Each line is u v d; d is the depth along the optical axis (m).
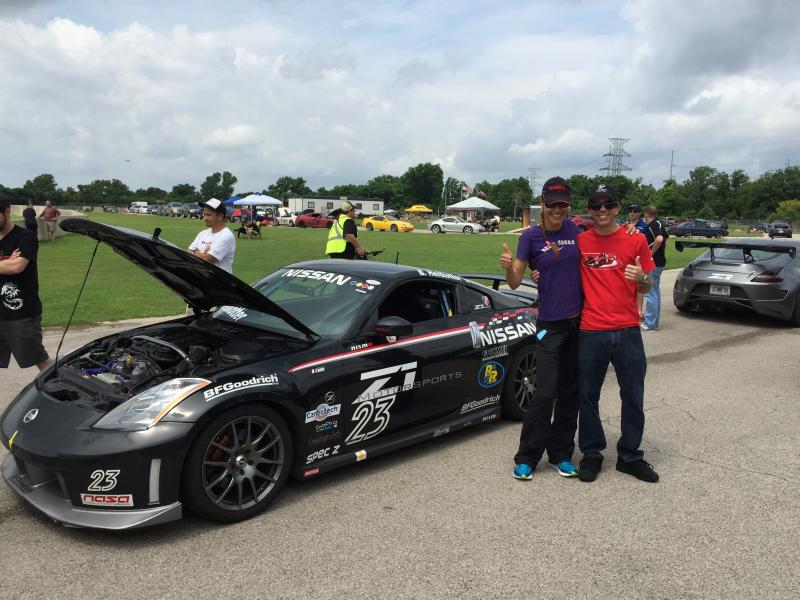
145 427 3.04
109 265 17.91
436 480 4.02
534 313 5.34
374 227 48.38
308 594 2.74
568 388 4.12
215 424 3.20
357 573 2.91
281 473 3.53
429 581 2.87
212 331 4.12
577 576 2.94
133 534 3.22
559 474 4.18
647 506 3.71
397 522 3.43
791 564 3.09
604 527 3.43
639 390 4.05
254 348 3.71
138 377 3.45
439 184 151.25
